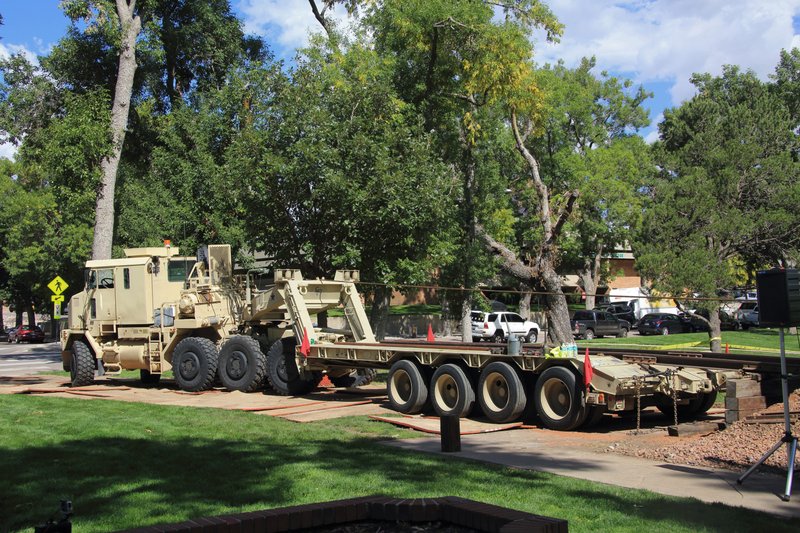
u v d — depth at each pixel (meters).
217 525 4.20
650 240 27.78
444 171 19.64
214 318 17.31
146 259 17.98
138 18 25.55
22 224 50.03
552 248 24.55
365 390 16.61
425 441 10.45
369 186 17.00
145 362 18.00
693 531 5.85
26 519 6.24
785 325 7.48
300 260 18.27
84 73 34.97
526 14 23.66
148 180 34.09
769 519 6.25
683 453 9.35
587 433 11.40
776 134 31.55
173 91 38.91
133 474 7.95
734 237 27.31
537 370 11.95
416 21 22.72
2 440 10.08
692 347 28.19
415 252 18.69
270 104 19.03
